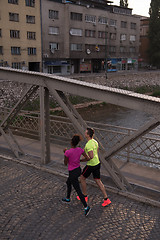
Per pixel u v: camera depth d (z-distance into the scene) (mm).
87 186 5543
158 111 4203
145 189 5270
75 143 4594
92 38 48125
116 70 56469
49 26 41031
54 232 3990
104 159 5207
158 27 58906
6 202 4891
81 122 5738
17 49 37188
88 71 50781
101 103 32094
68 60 46094
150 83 45438
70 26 43250
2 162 6918
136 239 3791
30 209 4652
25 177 5984
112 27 52562
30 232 3990
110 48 53406
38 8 38781
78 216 4426
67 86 5383
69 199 4863
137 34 59969
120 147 4961
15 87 25828
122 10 59062
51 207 4723
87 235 3904
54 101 28359
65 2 44344
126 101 4512
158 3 57438
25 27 37594
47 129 6535
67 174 6066
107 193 5199
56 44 42938
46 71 42000
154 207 4668
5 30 35188
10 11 35375
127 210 4578
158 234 3900
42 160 6660
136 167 6430
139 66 63812
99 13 48531
